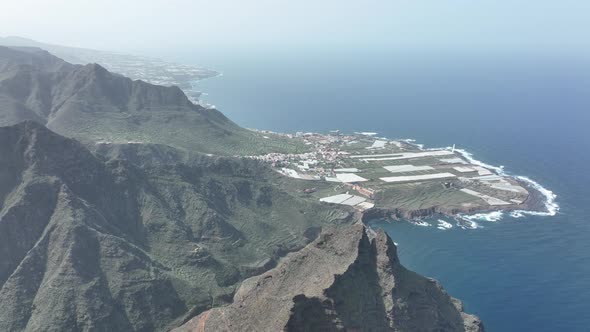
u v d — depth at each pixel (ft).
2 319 513.45
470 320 501.97
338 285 413.18
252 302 442.50
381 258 467.11
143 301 550.77
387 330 423.64
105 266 571.69
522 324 576.20
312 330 378.73
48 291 528.22
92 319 509.35
